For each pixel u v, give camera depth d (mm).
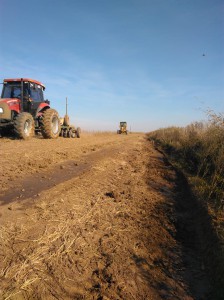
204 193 6160
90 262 3391
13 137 14500
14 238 3607
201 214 5191
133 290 3062
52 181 6332
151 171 9047
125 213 4973
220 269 3398
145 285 3184
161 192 6672
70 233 3930
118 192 6105
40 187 5762
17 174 6609
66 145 13227
